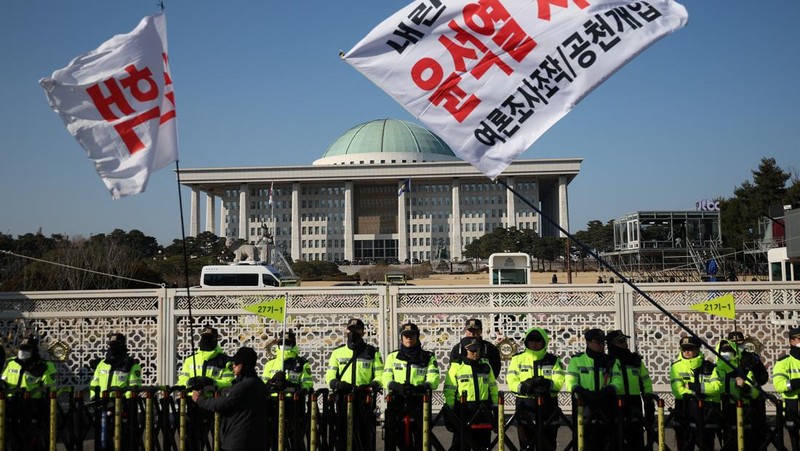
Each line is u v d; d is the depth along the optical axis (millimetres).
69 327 12812
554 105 6906
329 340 12617
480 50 6961
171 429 8750
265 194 148875
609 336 8023
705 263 47719
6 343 12727
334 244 147375
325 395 8992
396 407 8445
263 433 7059
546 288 12422
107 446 8773
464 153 6922
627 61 6848
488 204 144500
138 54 7898
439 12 6965
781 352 12180
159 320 12719
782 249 26391
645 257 55000
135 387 8852
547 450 8195
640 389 8078
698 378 8734
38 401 8844
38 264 35125
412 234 146000
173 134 7984
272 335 12719
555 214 145250
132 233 89062
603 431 7863
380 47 7000
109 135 7773
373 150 158500
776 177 66312
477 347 8242
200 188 149250
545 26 6934
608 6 6898
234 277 27672
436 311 12469
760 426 8703
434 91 6973
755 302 12195
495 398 8391
